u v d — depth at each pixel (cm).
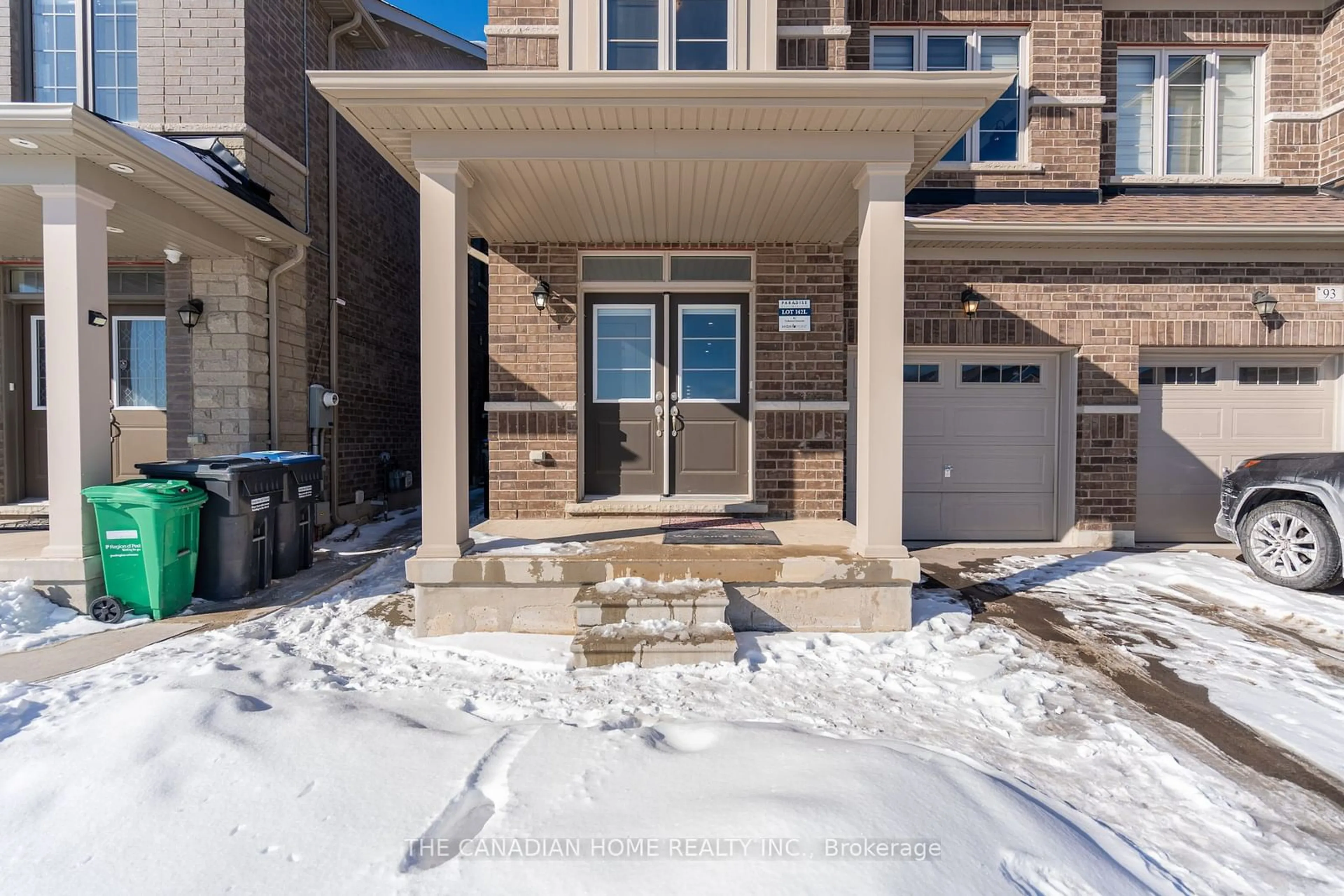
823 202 499
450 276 420
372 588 539
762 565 424
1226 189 716
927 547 693
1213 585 529
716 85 382
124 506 449
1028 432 713
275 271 678
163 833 206
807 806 207
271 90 683
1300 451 708
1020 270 676
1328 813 243
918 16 692
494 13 587
